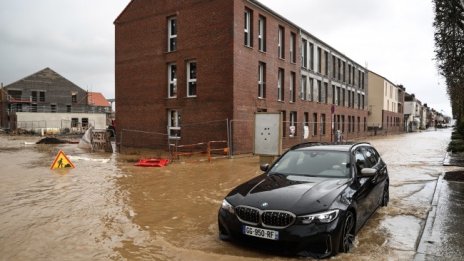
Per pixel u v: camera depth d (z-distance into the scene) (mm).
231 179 10945
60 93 57406
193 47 19797
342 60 36031
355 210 5141
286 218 4516
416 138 40812
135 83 22672
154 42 21641
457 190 8758
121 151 19859
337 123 34719
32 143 27078
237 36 18625
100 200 8031
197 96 19656
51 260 4625
